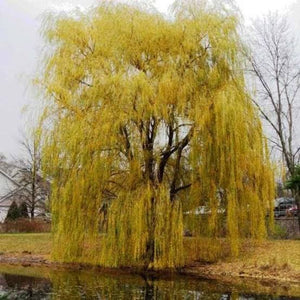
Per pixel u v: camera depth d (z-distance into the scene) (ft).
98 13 74.23
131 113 65.67
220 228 71.56
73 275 68.74
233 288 57.67
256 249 76.33
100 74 68.64
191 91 67.26
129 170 68.28
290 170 95.50
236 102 65.77
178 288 57.62
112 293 54.54
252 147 68.80
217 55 68.74
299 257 70.74
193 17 71.41
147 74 70.13
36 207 150.71
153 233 66.80
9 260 87.15
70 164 67.26
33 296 52.80
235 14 71.67
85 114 67.41
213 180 68.03
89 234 68.59
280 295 53.78
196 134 66.95
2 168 211.41
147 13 73.20
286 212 101.04
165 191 67.41
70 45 72.23
